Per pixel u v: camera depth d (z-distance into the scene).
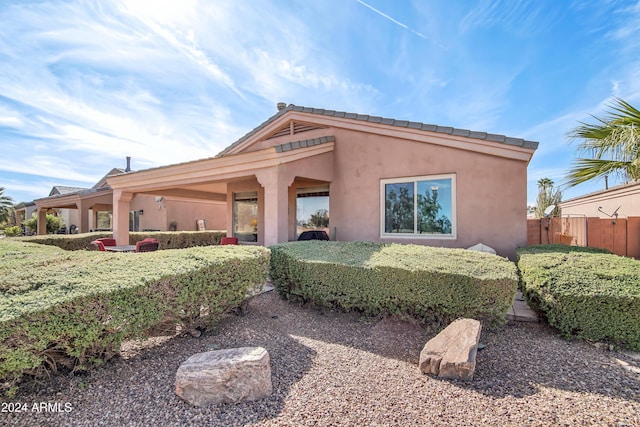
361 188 9.46
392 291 4.82
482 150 7.72
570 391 3.19
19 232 30.61
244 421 2.80
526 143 7.20
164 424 2.76
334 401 3.08
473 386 3.30
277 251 6.21
